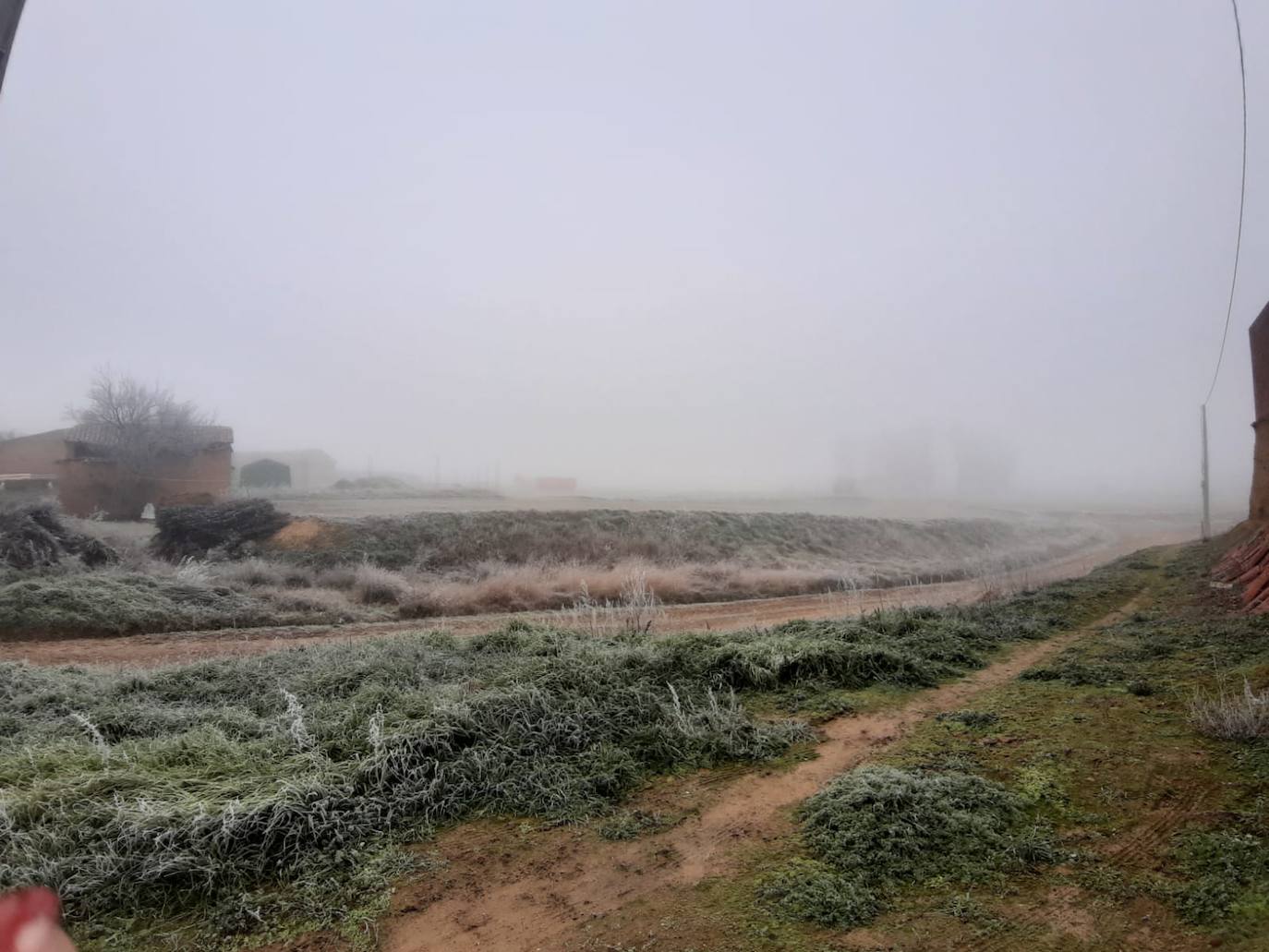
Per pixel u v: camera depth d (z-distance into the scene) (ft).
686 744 22.44
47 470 133.59
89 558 67.26
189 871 14.92
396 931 13.56
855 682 29.45
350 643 38.47
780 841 16.55
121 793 17.44
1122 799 17.08
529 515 97.55
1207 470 109.09
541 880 15.28
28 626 49.06
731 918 13.46
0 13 6.86
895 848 15.52
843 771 20.56
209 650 45.96
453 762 20.11
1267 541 48.49
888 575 88.17
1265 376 63.10
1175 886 13.32
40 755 20.39
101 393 110.11
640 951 12.58
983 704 26.13
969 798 17.26
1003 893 13.69
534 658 29.43
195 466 116.88
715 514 112.68
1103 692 26.37
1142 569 70.38
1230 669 27.17
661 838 17.03
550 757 20.98
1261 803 16.02
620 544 93.04
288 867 15.62
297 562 75.10
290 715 23.47
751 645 32.14
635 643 33.47
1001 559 104.42
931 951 12.05
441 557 81.92
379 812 17.79
